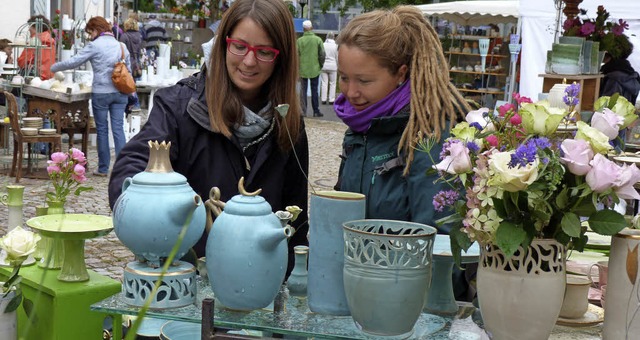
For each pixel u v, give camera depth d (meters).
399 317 1.46
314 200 1.59
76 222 2.06
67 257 2.08
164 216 1.61
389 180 1.95
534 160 1.32
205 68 2.25
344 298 1.59
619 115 1.60
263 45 2.08
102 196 7.15
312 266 1.60
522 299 1.41
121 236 1.64
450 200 1.48
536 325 1.42
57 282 2.06
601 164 1.35
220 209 1.78
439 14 15.34
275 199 2.30
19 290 1.99
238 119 2.17
